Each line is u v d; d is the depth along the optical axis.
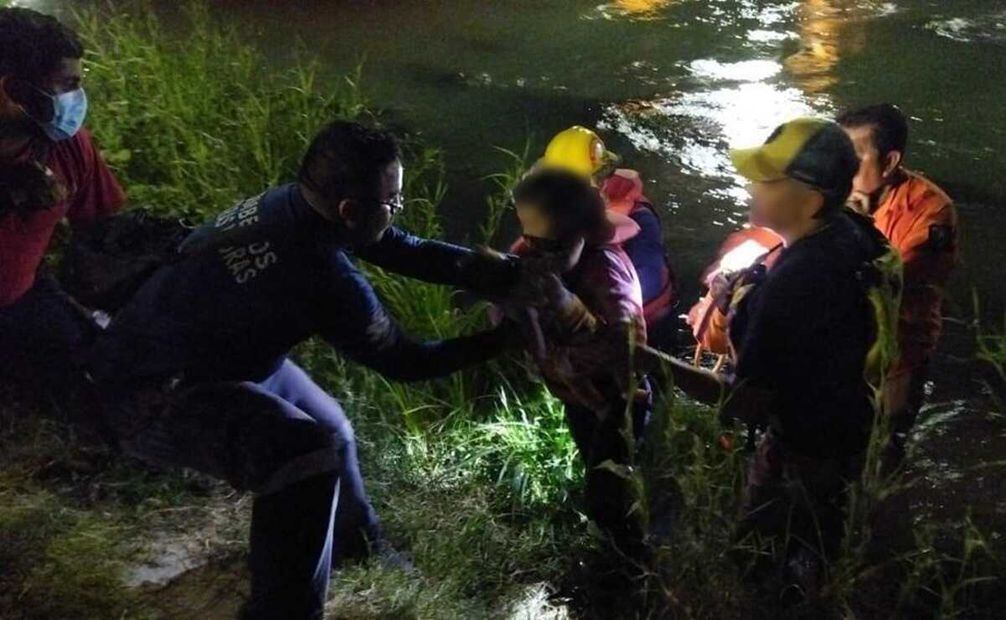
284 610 3.28
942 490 4.70
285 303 3.25
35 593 3.74
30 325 4.27
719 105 9.15
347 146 3.15
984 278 6.45
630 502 3.82
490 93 9.46
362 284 3.30
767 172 3.25
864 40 10.90
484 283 3.41
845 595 3.62
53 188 4.16
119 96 6.87
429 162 6.86
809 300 3.24
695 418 4.14
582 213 3.36
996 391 5.41
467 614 3.76
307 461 3.21
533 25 11.49
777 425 3.47
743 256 3.96
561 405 4.72
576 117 8.90
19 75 3.99
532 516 4.31
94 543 3.98
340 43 10.88
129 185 6.07
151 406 3.37
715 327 3.94
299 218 3.23
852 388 3.41
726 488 3.72
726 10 11.92
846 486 3.57
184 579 3.88
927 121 8.80
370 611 3.76
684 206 7.29
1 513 4.06
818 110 9.04
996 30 11.20
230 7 12.02
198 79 7.23
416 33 11.21
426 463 4.51
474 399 4.93
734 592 3.60
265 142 6.47
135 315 3.41
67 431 4.52
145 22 11.02
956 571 4.18
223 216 3.43
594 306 3.45
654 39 11.00
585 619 3.83
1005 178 7.79
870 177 4.07
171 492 4.27
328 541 3.33
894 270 3.24
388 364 3.38
